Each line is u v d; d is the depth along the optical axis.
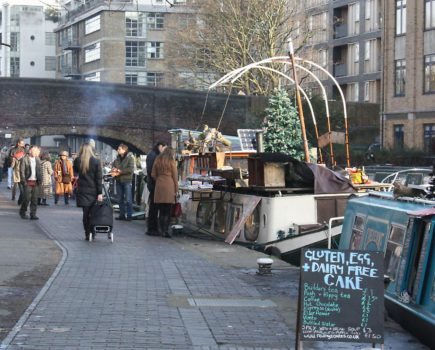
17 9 113.56
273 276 12.01
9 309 9.13
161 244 15.80
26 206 20.58
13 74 114.31
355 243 10.64
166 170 16.98
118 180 21.52
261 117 43.03
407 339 8.35
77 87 48.06
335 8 66.06
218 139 20.52
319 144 20.23
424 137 45.81
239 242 16.42
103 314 8.98
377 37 61.50
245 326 8.65
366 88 62.91
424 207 8.94
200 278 11.63
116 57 81.06
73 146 89.38
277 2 47.47
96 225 15.48
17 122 47.06
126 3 32.84
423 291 8.20
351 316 7.13
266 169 15.82
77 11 87.50
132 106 49.03
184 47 51.81
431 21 45.25
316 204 15.58
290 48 18.97
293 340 8.09
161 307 9.48
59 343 7.68
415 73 46.22
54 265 12.34
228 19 48.03
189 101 49.28
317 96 40.34
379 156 41.34
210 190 17.66
